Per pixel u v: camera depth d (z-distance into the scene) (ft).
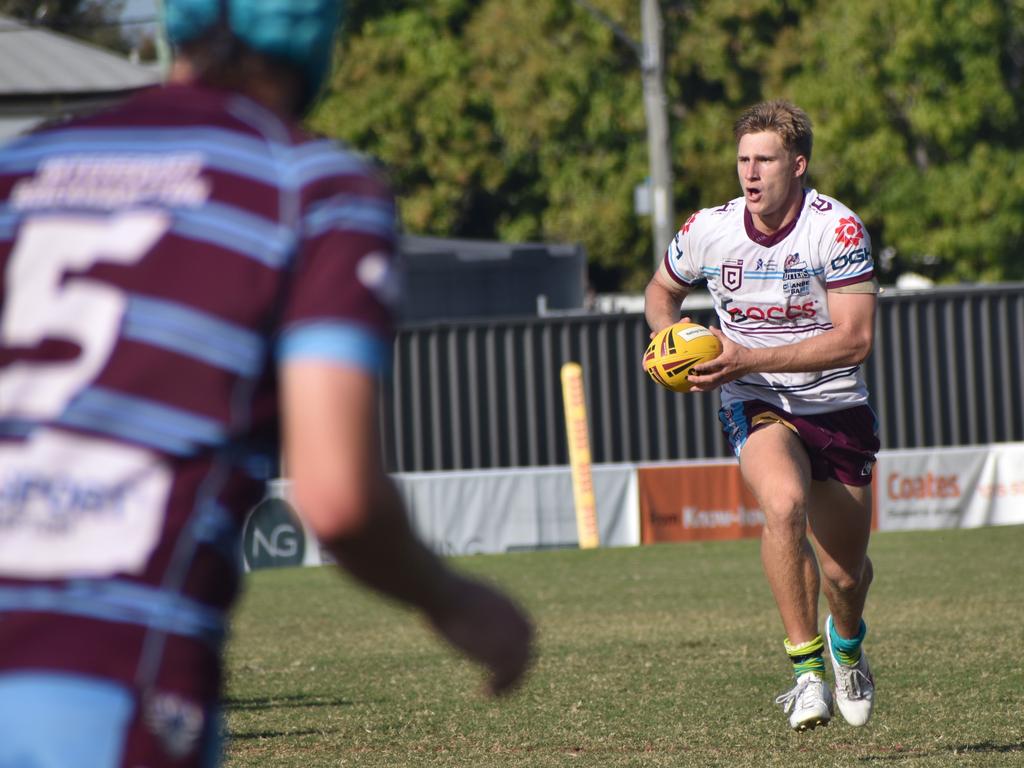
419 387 226.99
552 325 229.25
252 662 96.78
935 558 154.81
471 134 466.70
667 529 198.59
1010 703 71.46
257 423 19.84
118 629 18.92
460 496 193.57
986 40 404.57
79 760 18.42
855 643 63.16
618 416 231.50
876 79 416.87
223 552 19.69
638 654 93.25
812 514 62.18
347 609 131.64
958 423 234.17
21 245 20.30
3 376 19.80
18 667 18.75
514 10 458.91
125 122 21.04
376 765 60.08
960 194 412.36
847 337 60.13
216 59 21.08
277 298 19.66
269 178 20.13
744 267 62.75
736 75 446.60
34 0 558.97
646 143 451.94
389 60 477.36
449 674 88.12
